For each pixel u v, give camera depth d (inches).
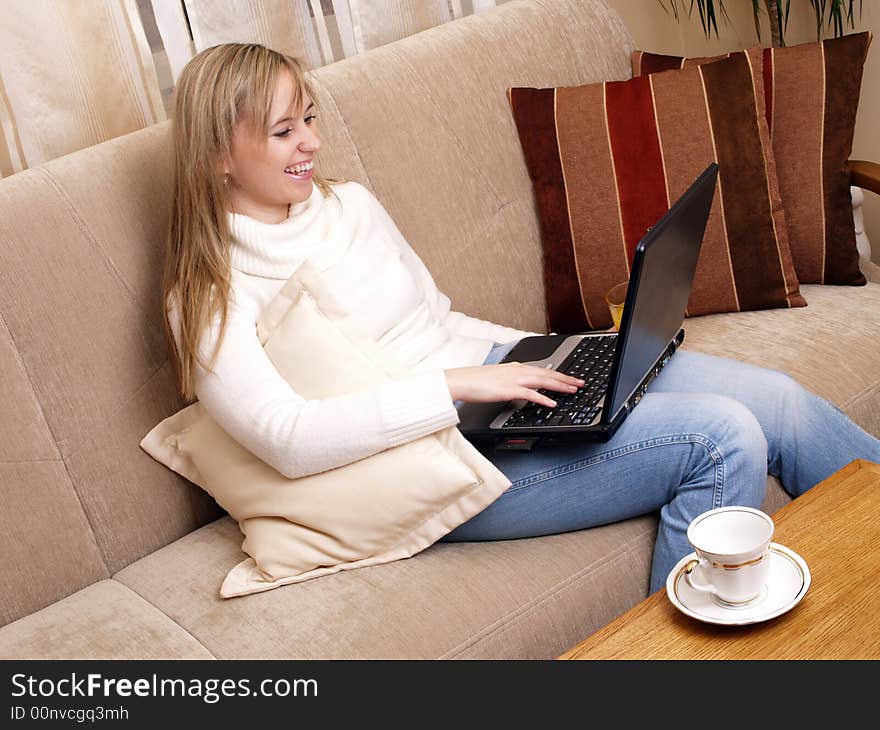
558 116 81.3
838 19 108.0
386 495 58.4
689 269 62.1
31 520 61.7
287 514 59.4
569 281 82.5
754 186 78.5
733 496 57.5
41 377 62.0
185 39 78.7
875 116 114.8
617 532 61.3
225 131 61.0
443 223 79.0
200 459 63.9
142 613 58.6
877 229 117.3
